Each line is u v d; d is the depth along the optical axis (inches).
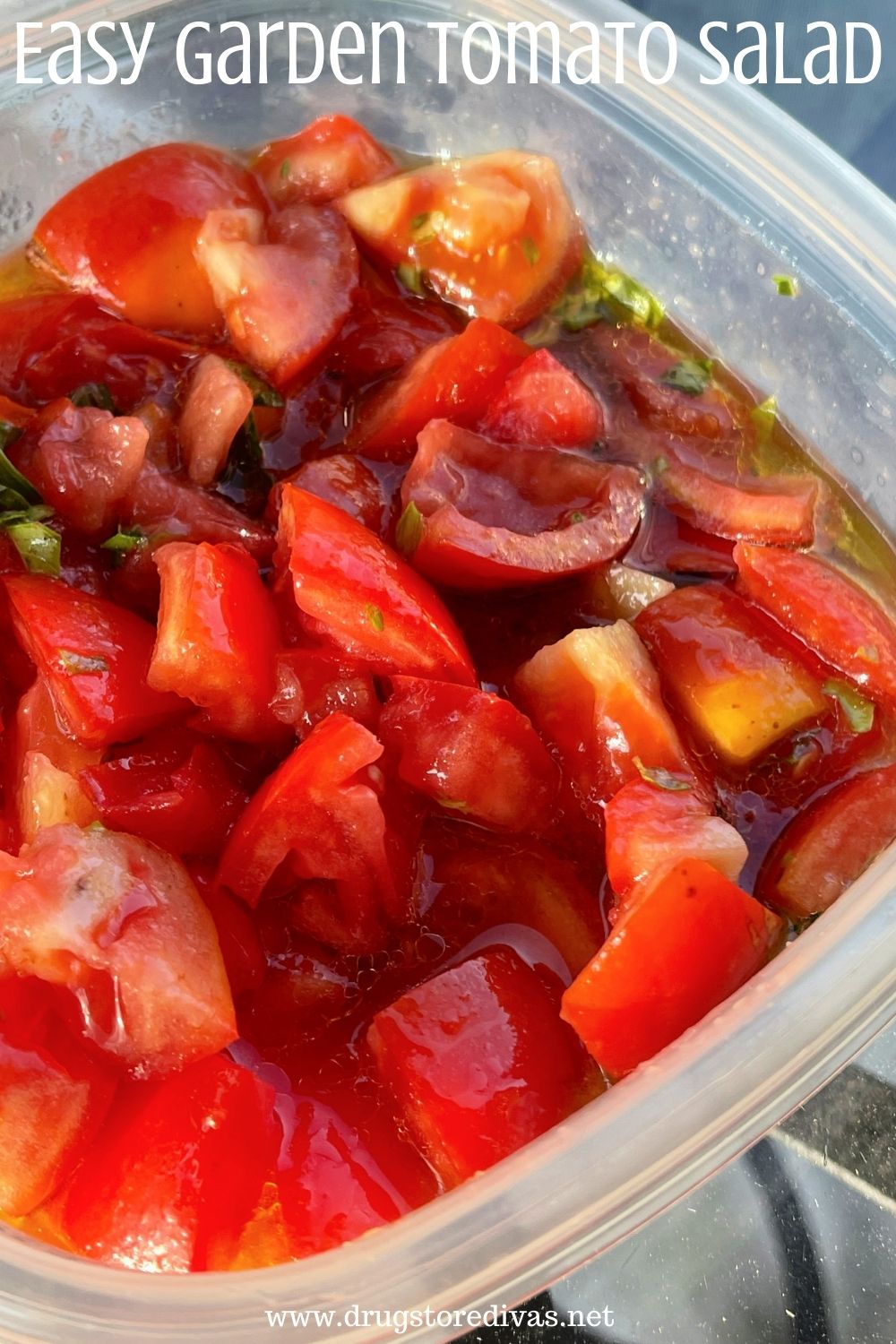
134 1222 11.4
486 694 12.7
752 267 14.7
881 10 19.8
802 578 13.3
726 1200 13.1
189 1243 11.3
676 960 11.8
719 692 13.1
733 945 12.0
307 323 14.2
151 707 12.7
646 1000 11.8
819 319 14.5
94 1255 11.4
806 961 11.8
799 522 13.9
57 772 12.3
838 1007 11.7
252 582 12.8
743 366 14.9
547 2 14.8
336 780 12.1
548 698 13.0
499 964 12.4
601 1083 12.1
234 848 12.3
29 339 14.1
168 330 14.6
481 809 12.8
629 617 13.6
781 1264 12.9
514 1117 11.9
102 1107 11.7
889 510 14.3
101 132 15.3
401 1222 11.3
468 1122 11.8
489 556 13.2
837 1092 13.3
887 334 14.1
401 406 13.9
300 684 12.7
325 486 13.5
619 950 11.7
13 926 11.6
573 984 11.9
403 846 12.7
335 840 12.3
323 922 12.6
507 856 12.9
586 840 12.9
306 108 15.6
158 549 12.9
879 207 14.2
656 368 14.8
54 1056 11.7
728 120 14.6
